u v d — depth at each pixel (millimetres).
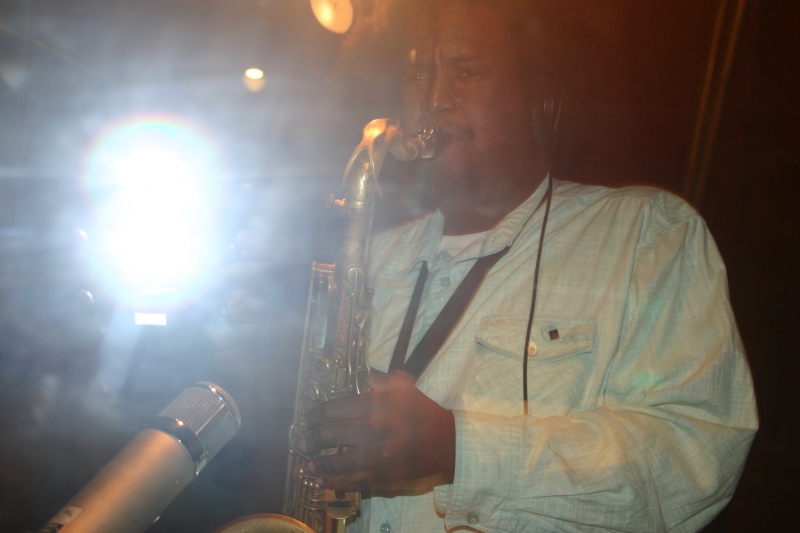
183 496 2242
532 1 1504
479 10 1448
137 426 2459
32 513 2457
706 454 1030
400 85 1647
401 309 1500
